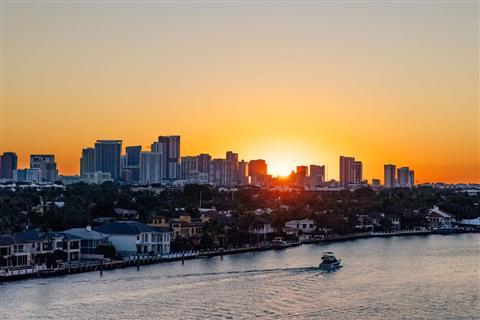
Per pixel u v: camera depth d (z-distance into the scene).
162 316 146.75
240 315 148.25
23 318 144.25
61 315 146.88
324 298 167.88
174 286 180.50
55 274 197.00
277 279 195.12
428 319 148.25
